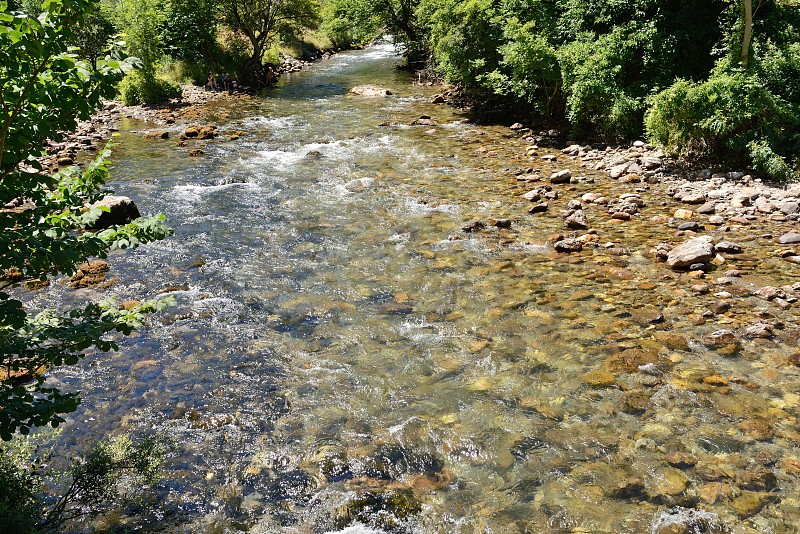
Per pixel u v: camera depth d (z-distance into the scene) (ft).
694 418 18.76
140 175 50.80
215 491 16.42
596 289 27.94
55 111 12.52
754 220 36.42
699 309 25.57
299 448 18.20
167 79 101.76
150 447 16.99
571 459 17.33
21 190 12.79
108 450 16.67
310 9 132.36
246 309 27.22
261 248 34.37
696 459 17.03
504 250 33.12
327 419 19.57
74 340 12.64
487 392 20.70
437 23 84.33
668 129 49.67
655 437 18.02
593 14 66.64
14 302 11.53
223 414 19.85
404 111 81.20
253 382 21.68
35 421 11.49
